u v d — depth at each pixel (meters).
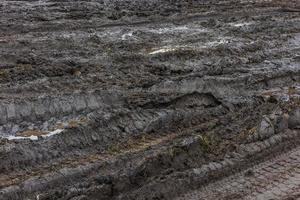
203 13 14.91
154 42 11.61
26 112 7.49
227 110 8.60
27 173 6.36
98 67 9.59
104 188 6.18
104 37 11.69
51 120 7.48
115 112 7.74
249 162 7.38
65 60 9.79
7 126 7.20
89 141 7.16
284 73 10.40
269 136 8.02
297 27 13.95
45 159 6.66
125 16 13.84
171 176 6.66
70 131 7.11
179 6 15.74
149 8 15.13
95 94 8.10
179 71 9.76
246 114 8.51
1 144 6.69
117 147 7.15
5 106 7.42
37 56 9.88
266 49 11.82
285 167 7.37
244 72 10.16
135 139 7.42
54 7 14.44
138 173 6.51
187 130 7.83
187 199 6.47
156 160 6.77
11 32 11.64
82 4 15.06
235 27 13.34
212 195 6.59
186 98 8.62
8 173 6.32
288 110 8.72
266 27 13.62
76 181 6.35
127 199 6.22
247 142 7.76
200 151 7.27
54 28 12.18
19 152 6.57
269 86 9.96
